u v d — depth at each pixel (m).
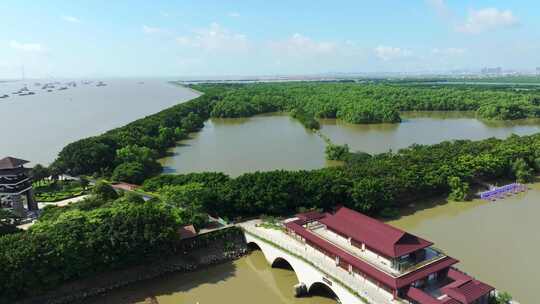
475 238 83.94
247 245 83.31
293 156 153.62
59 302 64.12
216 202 90.00
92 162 127.25
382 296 56.84
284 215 91.56
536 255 76.19
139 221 71.00
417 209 101.56
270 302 65.69
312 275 66.00
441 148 136.62
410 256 61.53
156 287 69.81
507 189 112.62
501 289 64.44
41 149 174.38
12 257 59.44
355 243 65.94
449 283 60.25
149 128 178.62
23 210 90.94
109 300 65.94
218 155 157.12
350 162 133.00
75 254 63.84
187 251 78.12
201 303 65.25
